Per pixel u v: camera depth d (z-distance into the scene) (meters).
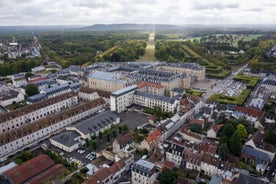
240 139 171.88
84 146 183.12
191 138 188.38
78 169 150.62
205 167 150.75
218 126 198.88
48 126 198.75
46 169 149.38
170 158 164.12
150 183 137.88
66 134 185.12
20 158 159.00
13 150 174.12
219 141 182.38
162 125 196.88
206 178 147.88
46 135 198.00
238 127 188.25
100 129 199.62
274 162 164.00
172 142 178.75
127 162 155.38
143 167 139.62
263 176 149.12
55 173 141.25
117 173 146.88
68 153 173.25
